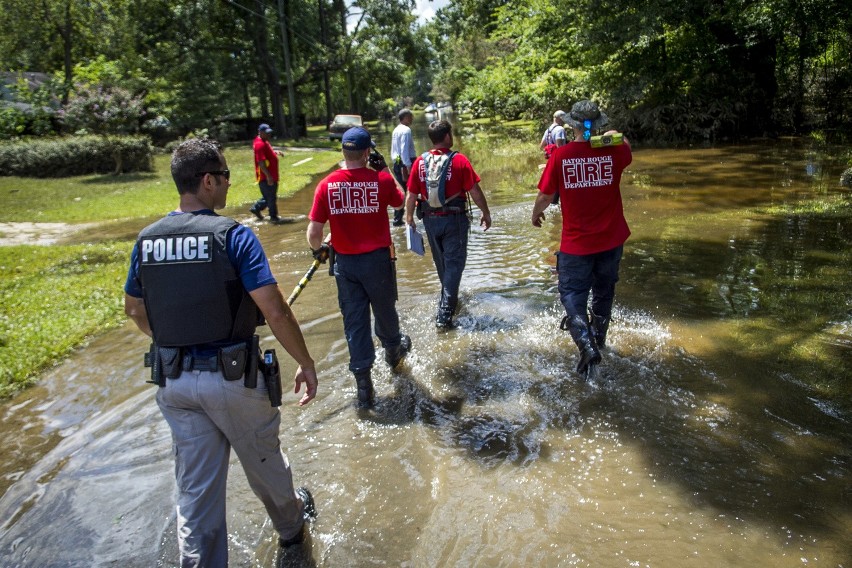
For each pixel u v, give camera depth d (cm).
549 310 587
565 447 371
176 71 3234
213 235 253
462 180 545
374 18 3725
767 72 2067
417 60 3941
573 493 329
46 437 425
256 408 265
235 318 256
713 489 324
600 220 448
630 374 450
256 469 277
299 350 270
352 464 371
